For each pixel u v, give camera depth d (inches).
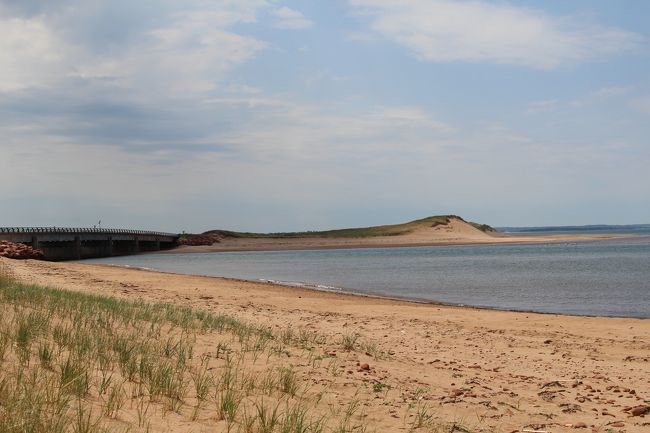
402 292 1567.4
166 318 627.2
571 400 411.2
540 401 404.8
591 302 1317.7
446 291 1594.5
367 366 461.1
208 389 340.2
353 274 2310.5
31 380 297.0
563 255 3695.9
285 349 516.4
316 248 6127.0
